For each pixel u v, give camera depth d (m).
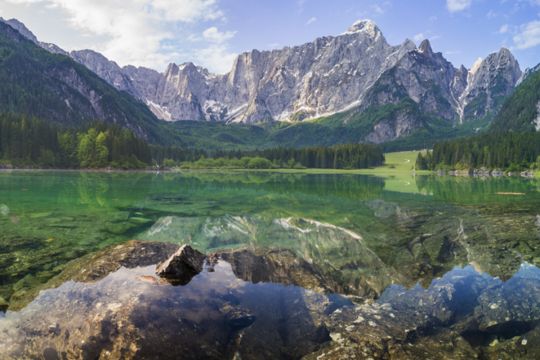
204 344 7.73
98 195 41.72
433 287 11.62
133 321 7.87
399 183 77.31
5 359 7.14
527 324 9.18
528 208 32.72
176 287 9.78
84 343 7.43
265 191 52.06
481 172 154.50
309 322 9.01
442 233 20.80
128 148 161.12
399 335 8.55
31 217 24.86
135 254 12.31
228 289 10.31
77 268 11.58
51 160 138.00
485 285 11.83
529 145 160.12
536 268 13.77
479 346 8.27
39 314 8.55
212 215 27.77
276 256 13.95
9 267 13.27
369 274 12.96
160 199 38.97
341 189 57.56
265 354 7.71
